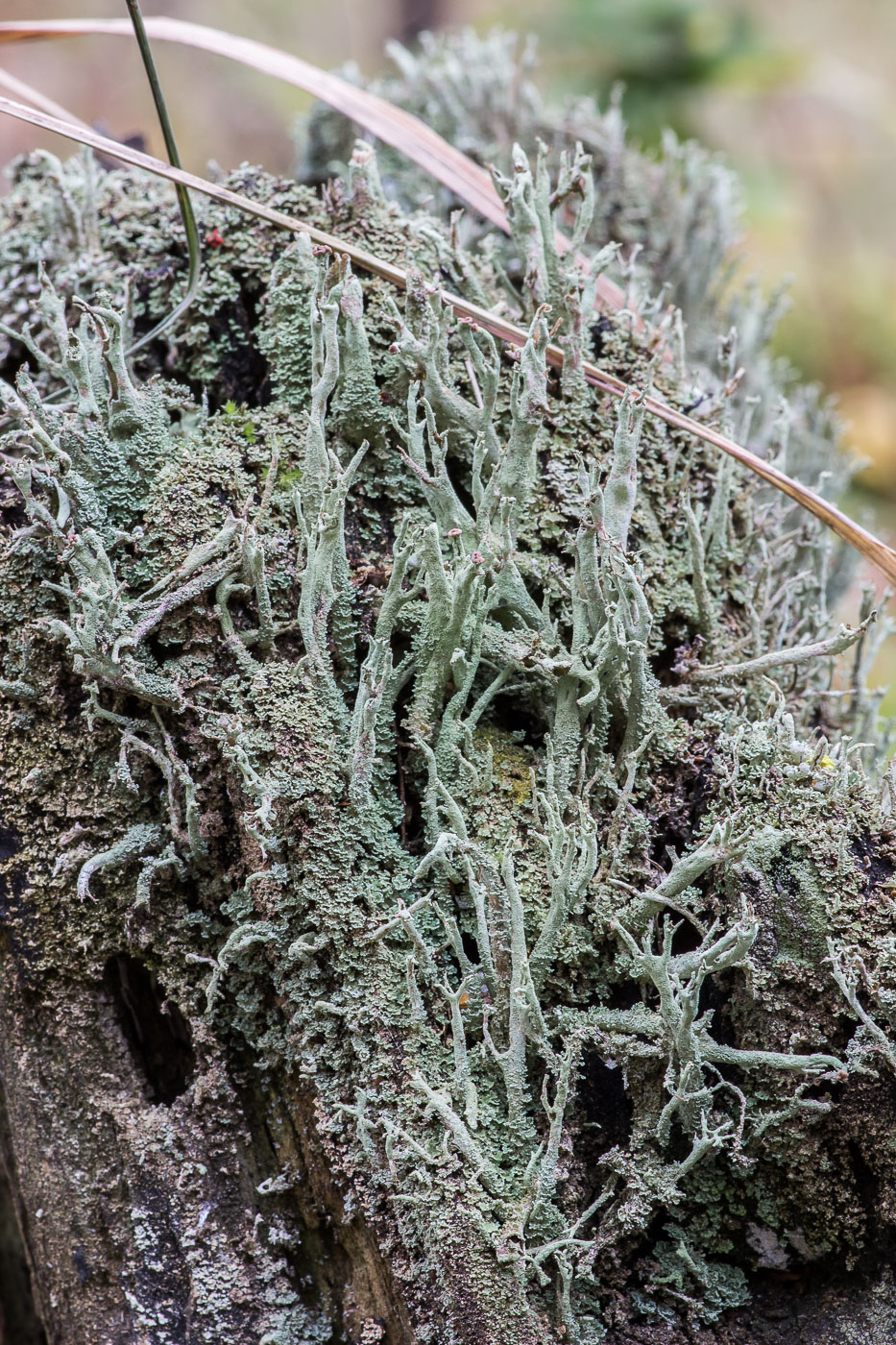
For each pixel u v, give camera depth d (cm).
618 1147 39
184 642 40
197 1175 40
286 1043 40
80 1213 40
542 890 39
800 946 39
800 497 40
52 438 40
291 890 39
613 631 39
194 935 40
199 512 40
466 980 39
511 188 41
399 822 40
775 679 41
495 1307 38
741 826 39
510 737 40
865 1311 39
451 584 39
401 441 41
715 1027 39
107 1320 40
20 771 40
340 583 40
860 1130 39
